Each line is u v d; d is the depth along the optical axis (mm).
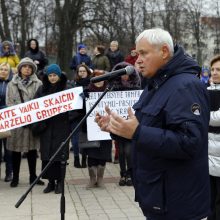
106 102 7016
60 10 28406
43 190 7305
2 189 7410
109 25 26766
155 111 2963
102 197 6883
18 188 7473
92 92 6977
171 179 2965
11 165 8031
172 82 2979
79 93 6926
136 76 7020
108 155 7383
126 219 5719
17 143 7383
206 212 3041
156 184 3002
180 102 2881
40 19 28797
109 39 26719
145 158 3043
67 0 28156
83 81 8062
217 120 4574
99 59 12453
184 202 2961
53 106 6938
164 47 3000
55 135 6930
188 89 2906
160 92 3012
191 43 54719
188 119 2838
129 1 28125
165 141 2801
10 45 10789
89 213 6008
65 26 28172
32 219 5766
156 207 3004
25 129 7387
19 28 29656
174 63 3020
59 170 6969
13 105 7586
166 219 3006
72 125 7246
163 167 2975
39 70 11641
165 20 41562
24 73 7676
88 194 7078
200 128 2861
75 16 28281
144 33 3037
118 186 7629
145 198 3072
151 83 3111
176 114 2861
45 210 6156
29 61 7676
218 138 4664
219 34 52875
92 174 7484
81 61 12383
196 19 48250
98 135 7031
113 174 8609
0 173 8234
